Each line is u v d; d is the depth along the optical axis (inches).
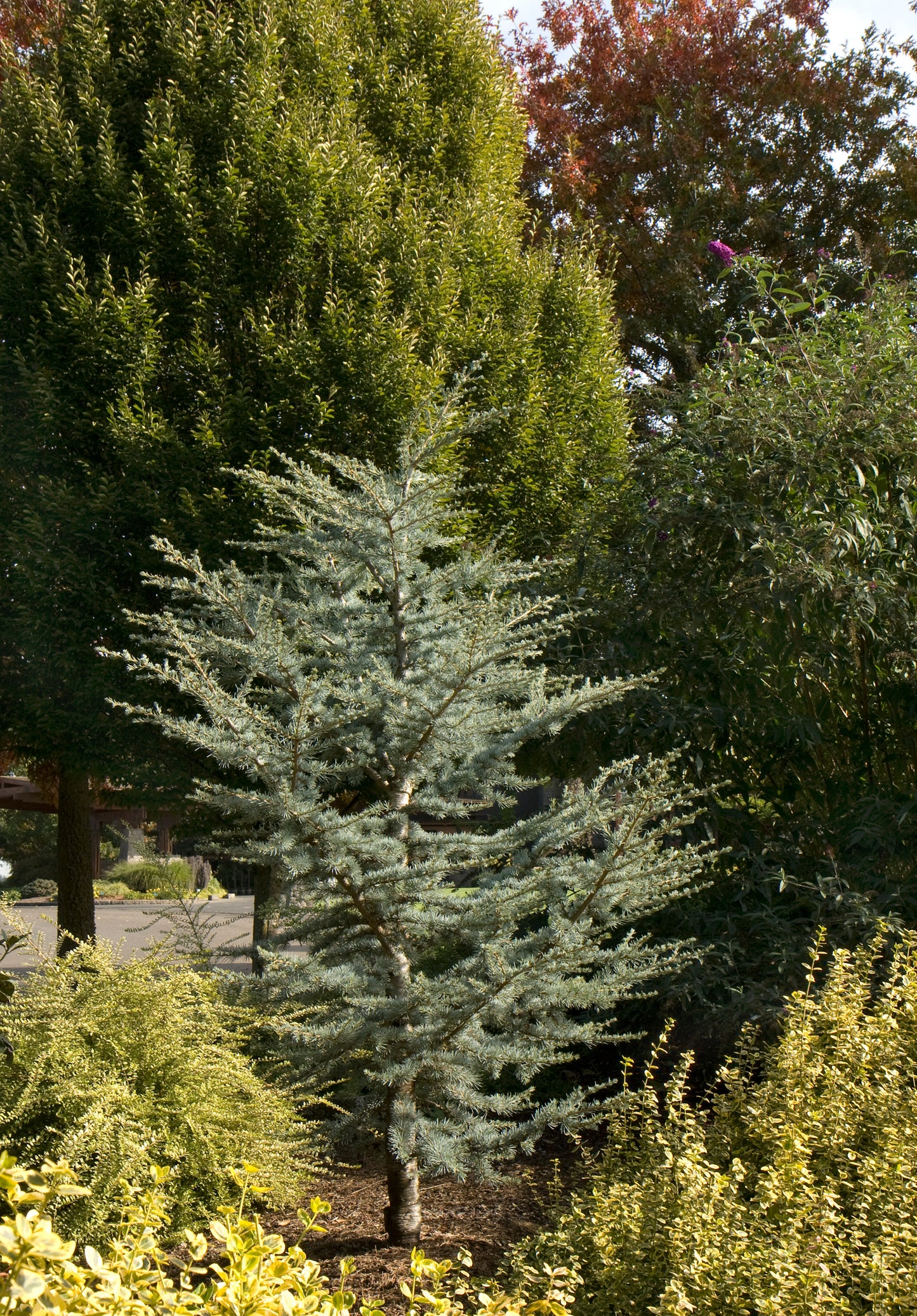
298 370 245.1
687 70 565.0
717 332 446.6
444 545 174.4
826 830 208.5
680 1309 89.0
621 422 319.3
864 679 220.7
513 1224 149.8
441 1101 141.7
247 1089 159.0
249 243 257.3
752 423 223.8
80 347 241.1
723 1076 140.8
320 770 134.3
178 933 183.8
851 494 220.1
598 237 530.9
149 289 245.8
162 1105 152.9
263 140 254.5
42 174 254.5
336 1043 134.2
